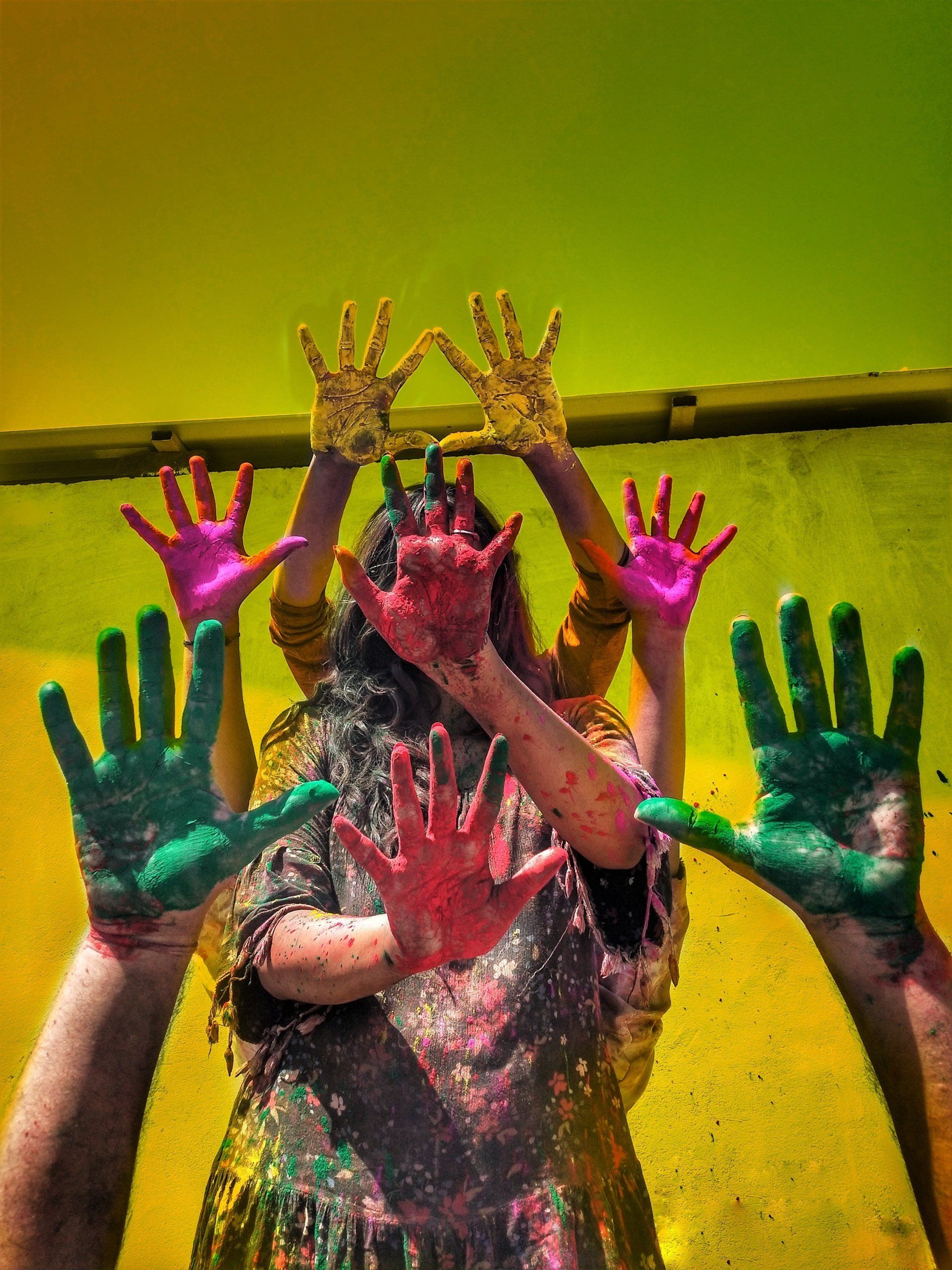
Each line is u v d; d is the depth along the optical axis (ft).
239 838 3.99
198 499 5.45
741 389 9.77
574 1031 4.03
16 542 9.98
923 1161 3.95
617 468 9.85
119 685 4.25
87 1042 3.87
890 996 4.07
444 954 3.62
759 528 9.52
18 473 10.28
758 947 8.30
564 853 3.64
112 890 4.01
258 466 10.18
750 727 4.36
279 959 3.90
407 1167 3.71
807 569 9.36
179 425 10.04
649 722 5.29
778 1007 8.07
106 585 9.78
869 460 9.75
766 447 9.87
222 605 5.13
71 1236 3.70
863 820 4.19
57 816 9.06
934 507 9.53
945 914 8.15
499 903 3.60
